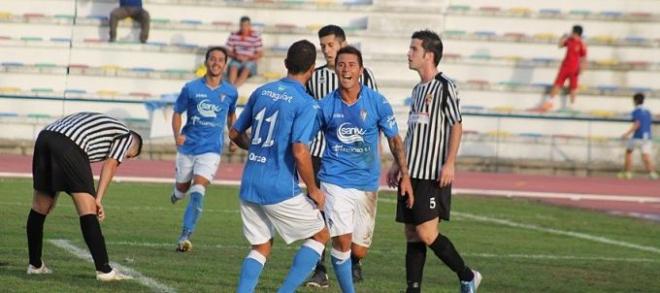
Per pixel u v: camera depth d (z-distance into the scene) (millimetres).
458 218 48312
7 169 62750
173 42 86562
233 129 24453
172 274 28875
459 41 87938
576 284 30984
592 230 46000
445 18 88812
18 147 75500
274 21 88438
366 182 26234
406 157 26766
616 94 85500
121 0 84188
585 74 87500
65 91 82375
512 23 89625
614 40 89062
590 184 72562
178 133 38281
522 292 29188
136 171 65875
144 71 83000
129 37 86875
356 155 26062
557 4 91375
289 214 23688
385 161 76562
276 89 23734
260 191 23578
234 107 38500
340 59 25906
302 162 23266
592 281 31734
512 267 33969
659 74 87500
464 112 80000
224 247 35500
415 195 26734
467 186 66062
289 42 86438
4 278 26953
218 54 38125
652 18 90250
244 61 81562
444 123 26734
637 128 78625
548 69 86875
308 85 29859
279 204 23562
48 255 31391
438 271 32375
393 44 86562
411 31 87312
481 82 85188
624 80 87500
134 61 84688
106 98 76875
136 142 27688
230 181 62219
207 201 50906
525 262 35250
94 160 27266
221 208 48125
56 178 26859
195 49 85000
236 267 30859
